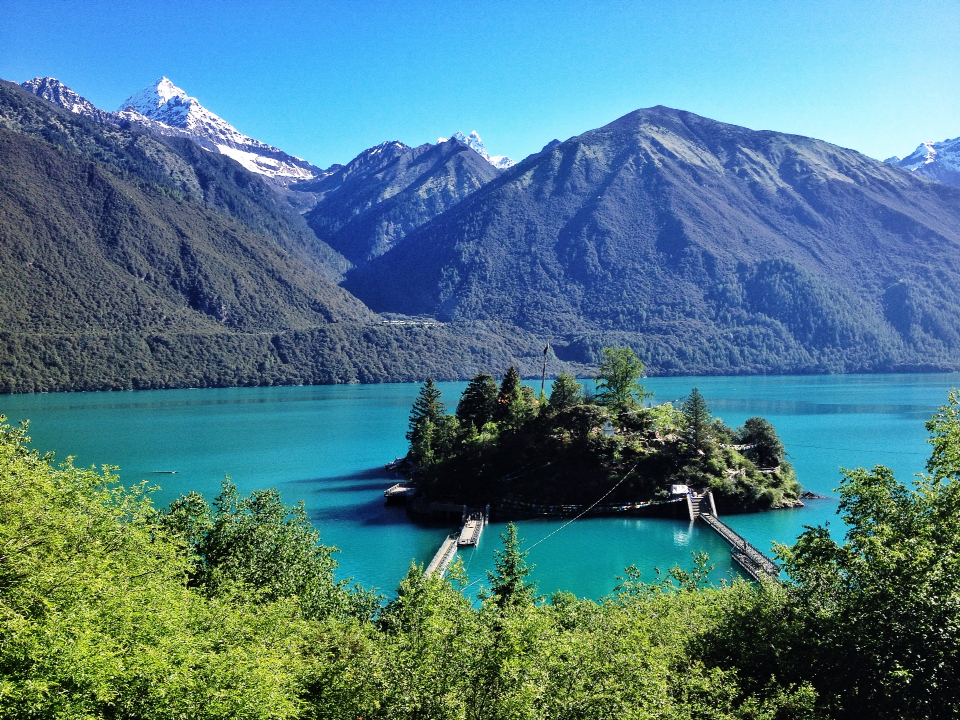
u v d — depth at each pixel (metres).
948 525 26.06
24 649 20.55
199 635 25.94
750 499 91.69
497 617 27.84
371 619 42.84
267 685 23.25
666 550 74.81
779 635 28.25
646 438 99.56
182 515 42.12
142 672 21.53
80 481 34.53
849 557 27.84
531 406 114.88
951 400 30.11
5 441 39.09
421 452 108.31
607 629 30.28
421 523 88.56
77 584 24.42
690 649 29.27
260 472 122.25
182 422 198.75
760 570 61.81
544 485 93.94
